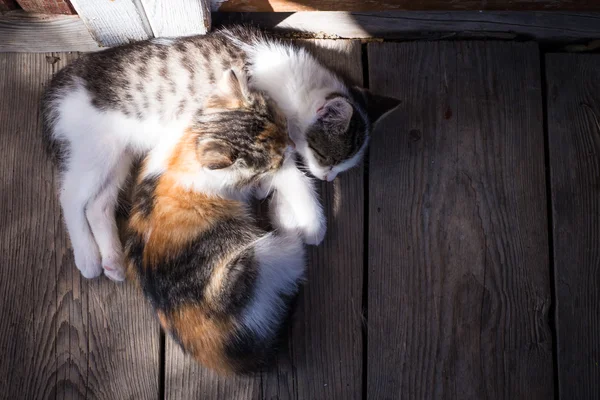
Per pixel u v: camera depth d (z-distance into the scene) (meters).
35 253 0.93
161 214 0.89
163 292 0.88
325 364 0.92
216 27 0.96
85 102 0.91
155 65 0.91
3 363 0.91
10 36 0.94
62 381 0.91
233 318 0.88
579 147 0.95
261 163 0.91
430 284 0.94
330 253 0.94
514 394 0.92
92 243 0.92
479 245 0.94
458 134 0.95
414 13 0.96
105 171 0.92
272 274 0.90
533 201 0.95
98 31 0.93
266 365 0.90
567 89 0.96
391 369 0.92
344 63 0.96
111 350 0.92
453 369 0.93
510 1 0.94
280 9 0.95
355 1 0.94
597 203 0.95
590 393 0.92
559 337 0.93
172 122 0.93
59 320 0.92
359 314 0.93
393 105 0.93
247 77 0.94
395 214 0.94
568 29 0.96
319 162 0.94
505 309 0.93
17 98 0.94
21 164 0.94
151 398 0.91
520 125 0.95
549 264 0.94
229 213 0.91
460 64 0.96
